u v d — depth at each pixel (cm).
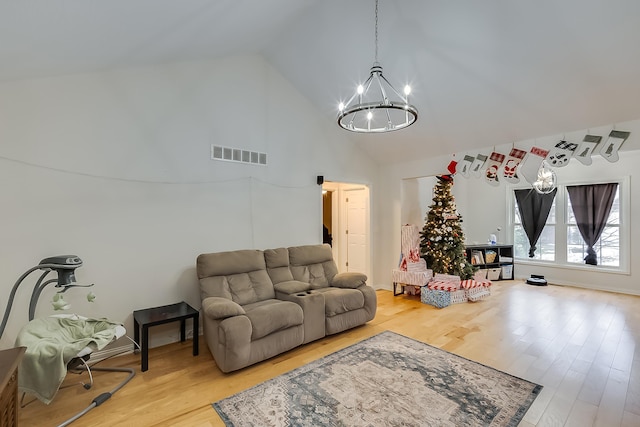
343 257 604
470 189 726
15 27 182
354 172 528
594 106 316
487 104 359
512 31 270
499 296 512
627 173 536
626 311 429
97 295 293
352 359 288
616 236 553
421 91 371
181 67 346
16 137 257
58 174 275
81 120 286
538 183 518
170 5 221
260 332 272
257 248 407
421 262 516
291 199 443
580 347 312
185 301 346
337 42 347
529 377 255
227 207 380
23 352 162
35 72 251
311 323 320
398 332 355
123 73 308
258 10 281
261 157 412
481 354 297
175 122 341
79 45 232
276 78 429
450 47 305
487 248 644
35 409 217
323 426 198
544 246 639
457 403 221
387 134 478
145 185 321
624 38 246
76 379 257
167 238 335
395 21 301
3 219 253
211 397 231
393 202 549
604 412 210
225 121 379
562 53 274
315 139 473
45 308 270
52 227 272
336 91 421
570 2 235
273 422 202
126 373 267
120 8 202
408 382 248
